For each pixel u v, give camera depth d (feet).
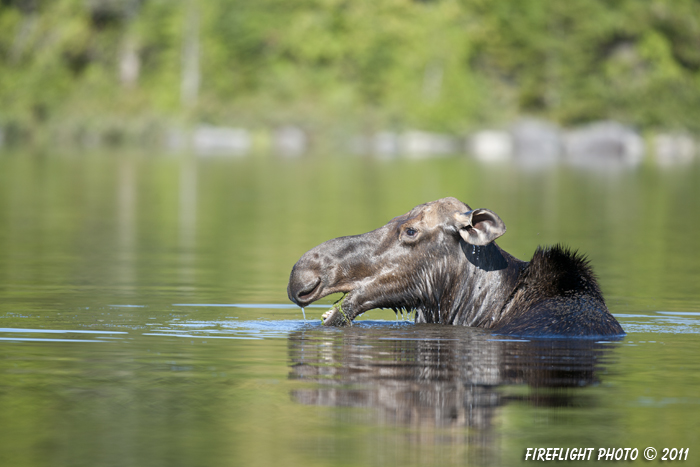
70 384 77.66
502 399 72.13
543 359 86.12
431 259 103.45
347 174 490.49
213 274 159.84
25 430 64.64
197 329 105.70
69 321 111.04
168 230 237.86
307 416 67.77
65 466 57.47
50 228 238.89
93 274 157.89
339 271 102.83
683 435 63.72
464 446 61.36
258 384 77.15
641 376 80.07
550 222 260.21
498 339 95.40
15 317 113.60
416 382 77.30
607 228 248.32
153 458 58.90
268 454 59.67
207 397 73.15
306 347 93.40
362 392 74.28
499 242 206.80
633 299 134.72
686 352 91.04
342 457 59.16
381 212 286.25
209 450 60.39
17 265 169.27
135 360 87.40
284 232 233.14
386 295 103.55
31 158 598.34
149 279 152.56
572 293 100.73
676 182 456.86
